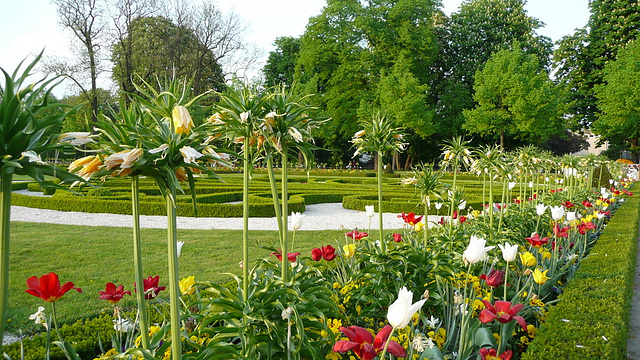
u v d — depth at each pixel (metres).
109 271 6.18
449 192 5.65
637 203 11.83
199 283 2.42
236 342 2.91
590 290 4.12
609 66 28.75
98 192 13.85
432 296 3.66
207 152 1.89
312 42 34.62
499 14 37.12
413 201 13.34
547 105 29.55
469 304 3.07
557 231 5.08
